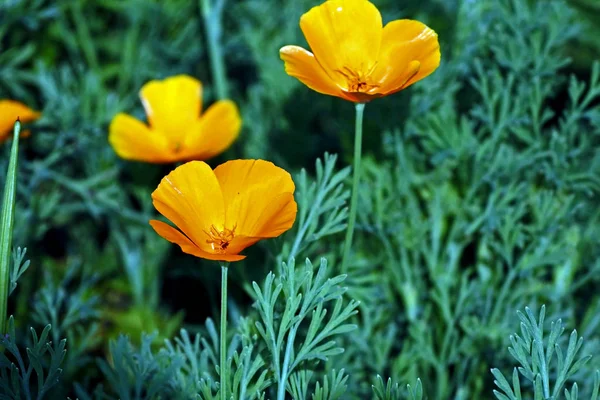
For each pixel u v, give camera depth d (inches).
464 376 34.8
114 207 38.2
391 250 35.1
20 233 37.0
